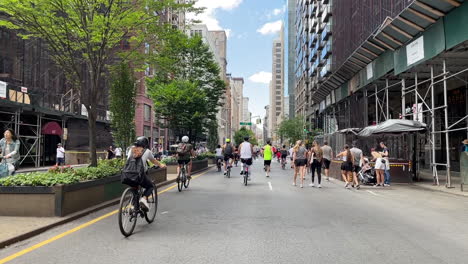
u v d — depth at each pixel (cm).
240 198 1156
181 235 654
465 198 1210
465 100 2344
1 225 688
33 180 794
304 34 7700
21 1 1064
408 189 1495
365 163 1719
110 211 906
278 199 1139
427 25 1666
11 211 788
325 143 1897
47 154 3219
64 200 791
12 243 592
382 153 1638
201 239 625
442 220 811
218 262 498
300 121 5812
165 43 1423
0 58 2427
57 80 2972
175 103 2608
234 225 741
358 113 2984
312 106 6581
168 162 2172
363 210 942
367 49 2348
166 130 5784
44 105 2805
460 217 851
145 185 712
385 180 1656
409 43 1872
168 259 511
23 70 2602
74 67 1271
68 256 525
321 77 5603
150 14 1275
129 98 1474
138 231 688
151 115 4975
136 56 1383
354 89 2964
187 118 2670
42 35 1209
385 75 2292
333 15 4438
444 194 1324
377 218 830
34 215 780
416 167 1892
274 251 552
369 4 2788
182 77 2856
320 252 548
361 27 3025
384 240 625
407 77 2245
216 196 1205
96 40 1229
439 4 1470
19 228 662
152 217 772
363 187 1572
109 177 1040
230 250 557
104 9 1205
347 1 3544
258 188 1462
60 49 1295
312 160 1547
